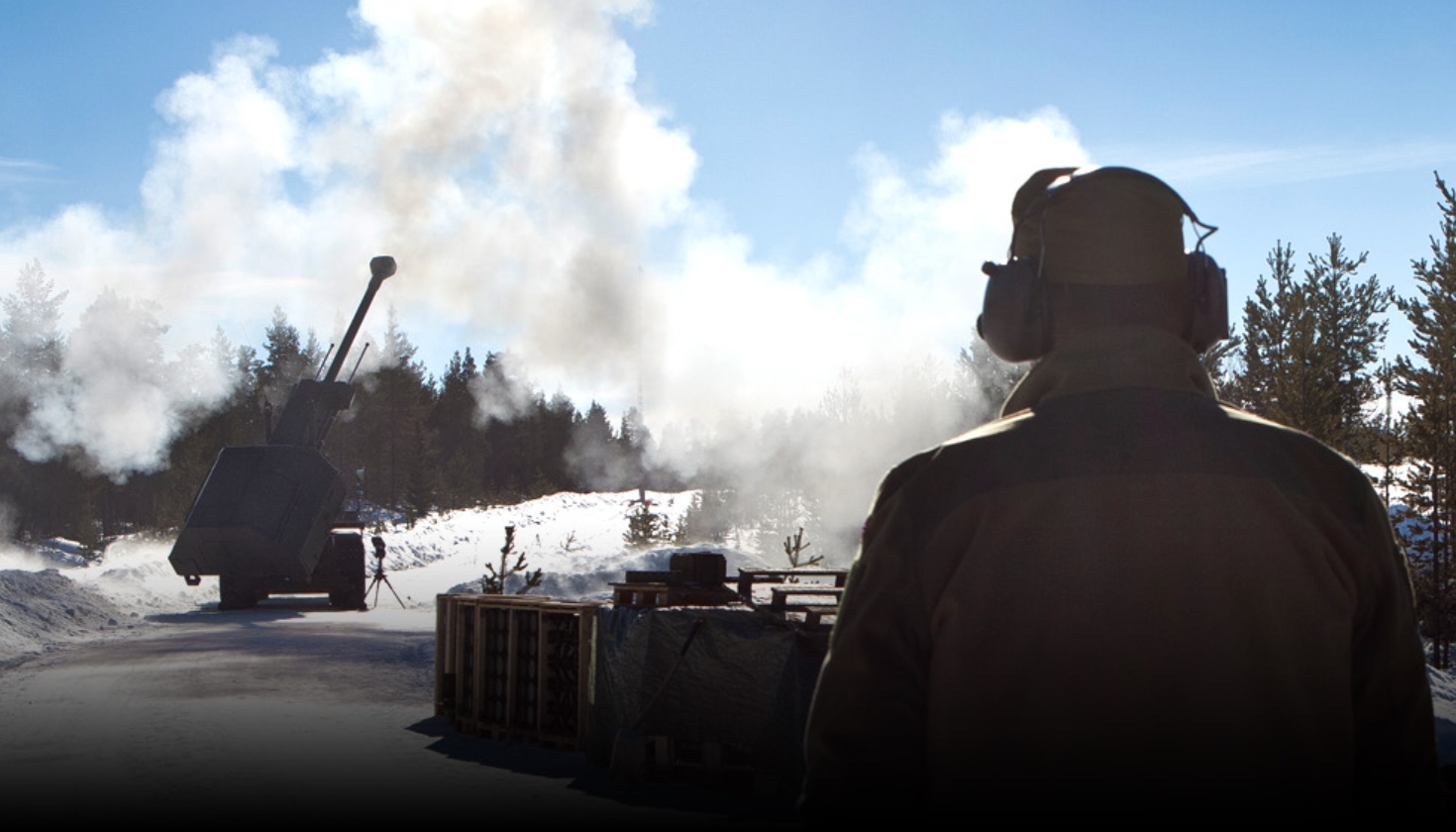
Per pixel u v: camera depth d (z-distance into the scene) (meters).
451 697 10.48
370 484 84.25
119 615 22.27
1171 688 1.57
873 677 1.67
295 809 6.89
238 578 26.31
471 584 24.95
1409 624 1.72
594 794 7.38
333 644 17.31
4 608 19.23
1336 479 1.72
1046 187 1.96
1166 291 1.83
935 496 1.71
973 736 1.61
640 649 8.03
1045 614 1.60
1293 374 25.67
